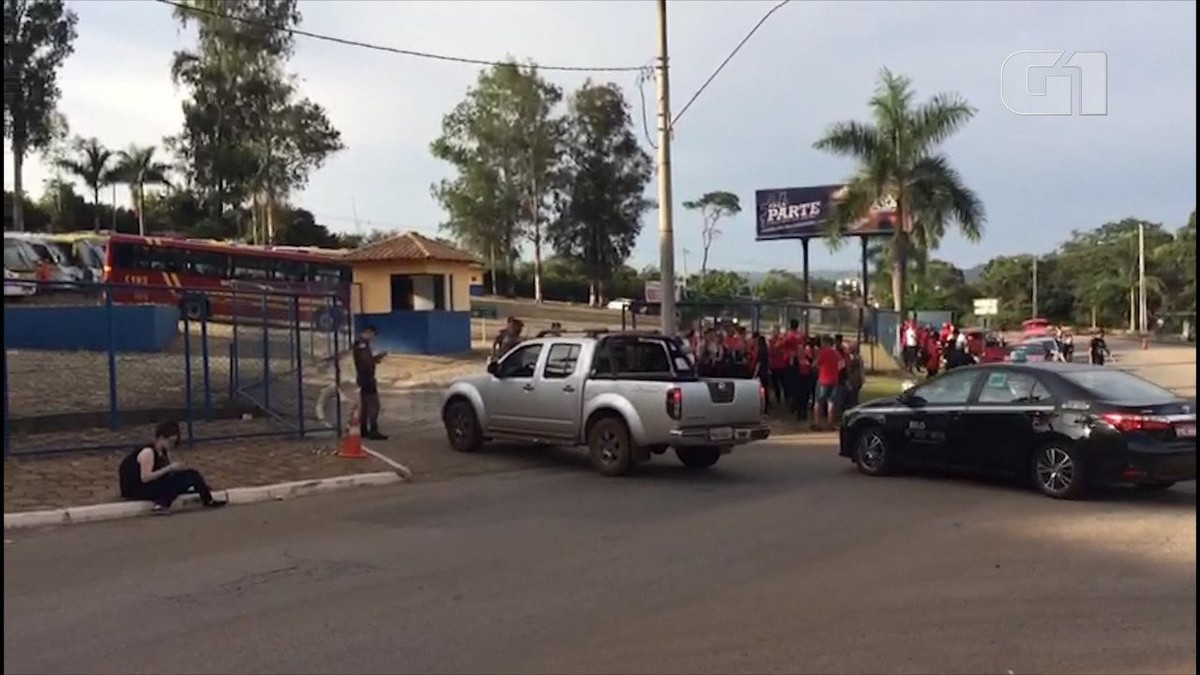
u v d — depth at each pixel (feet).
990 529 32.89
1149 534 31.81
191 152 196.54
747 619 22.70
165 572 27.37
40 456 44.09
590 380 46.88
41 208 252.62
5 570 27.66
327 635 21.61
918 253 130.52
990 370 42.16
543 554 29.55
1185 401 38.86
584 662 19.80
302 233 247.91
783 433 64.59
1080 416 38.22
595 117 234.79
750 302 87.76
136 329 82.69
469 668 19.48
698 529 33.30
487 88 227.20
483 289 244.22
